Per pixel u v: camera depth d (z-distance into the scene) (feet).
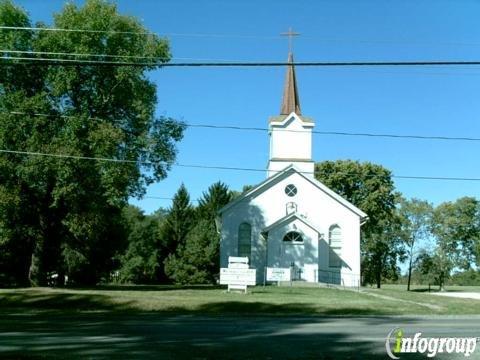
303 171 162.71
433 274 250.37
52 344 43.91
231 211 156.46
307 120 172.35
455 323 67.67
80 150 115.34
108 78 125.08
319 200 157.58
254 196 157.07
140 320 67.62
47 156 111.96
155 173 131.44
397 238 247.09
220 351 40.78
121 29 123.44
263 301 89.71
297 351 41.29
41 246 131.23
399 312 84.79
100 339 47.34
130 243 239.09
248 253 155.22
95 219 124.36
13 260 161.38
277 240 149.28
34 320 66.49
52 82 118.52
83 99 124.98
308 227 149.79
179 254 228.63
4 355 37.11
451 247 251.39
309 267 148.36
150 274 236.02
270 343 45.70
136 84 126.62
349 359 38.40
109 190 116.88
